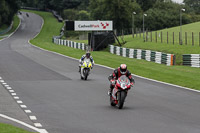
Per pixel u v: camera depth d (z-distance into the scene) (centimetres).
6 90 4894
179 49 11938
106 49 14788
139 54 10906
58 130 2711
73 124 2919
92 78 6331
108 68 8138
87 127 2812
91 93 4675
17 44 17812
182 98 4356
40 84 5500
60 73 7025
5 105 3803
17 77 6350
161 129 2766
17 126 2800
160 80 6200
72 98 4278
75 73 7069
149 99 4259
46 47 15800
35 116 3241
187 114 3378
